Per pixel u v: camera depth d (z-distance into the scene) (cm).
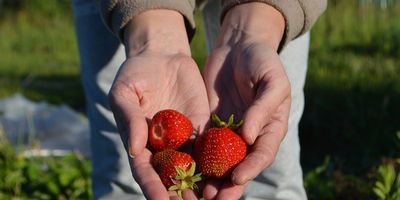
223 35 70
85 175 119
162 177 58
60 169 120
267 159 58
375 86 172
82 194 116
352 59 204
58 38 342
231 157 57
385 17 241
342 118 153
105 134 86
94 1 75
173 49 69
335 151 141
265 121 59
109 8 70
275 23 68
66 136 150
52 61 300
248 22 69
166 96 67
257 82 62
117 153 86
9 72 279
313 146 147
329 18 248
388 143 137
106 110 86
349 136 144
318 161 138
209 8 82
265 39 67
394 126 144
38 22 391
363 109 153
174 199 56
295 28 69
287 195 83
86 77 87
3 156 124
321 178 119
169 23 69
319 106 161
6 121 158
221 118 66
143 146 58
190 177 57
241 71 64
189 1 72
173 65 67
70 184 117
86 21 84
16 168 122
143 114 63
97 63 85
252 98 63
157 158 59
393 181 93
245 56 65
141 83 64
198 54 239
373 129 144
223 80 67
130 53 69
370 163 124
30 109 174
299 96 81
